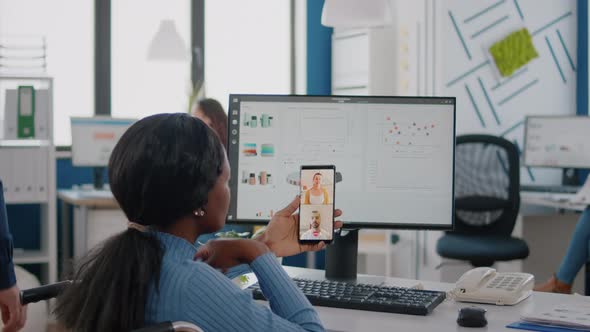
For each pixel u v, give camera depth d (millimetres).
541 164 5023
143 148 1202
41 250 5062
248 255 1378
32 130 4672
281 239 1671
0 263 2154
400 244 5488
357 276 2049
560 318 1525
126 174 1208
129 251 1187
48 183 4676
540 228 5004
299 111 1951
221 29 6219
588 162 4934
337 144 1951
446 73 5062
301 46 6324
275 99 1954
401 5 5570
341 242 1989
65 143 5723
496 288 1754
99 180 5227
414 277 5344
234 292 1206
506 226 4379
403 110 1945
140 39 5922
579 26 5289
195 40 6125
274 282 1346
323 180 1681
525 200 4551
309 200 1683
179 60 5477
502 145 4402
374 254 5641
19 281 3912
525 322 1549
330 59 6316
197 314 1172
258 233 1839
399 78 5617
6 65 5246
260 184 1950
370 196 1945
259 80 6348
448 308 1699
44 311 3609
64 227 5188
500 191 4562
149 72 5949
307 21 6262
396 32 5668
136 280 1168
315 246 1682
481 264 4090
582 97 5258
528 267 5008
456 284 1826
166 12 6020
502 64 5145
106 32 5797
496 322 1562
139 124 1233
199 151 1226
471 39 5105
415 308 1622
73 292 1220
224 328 1183
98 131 5125
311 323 1292
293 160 1952
